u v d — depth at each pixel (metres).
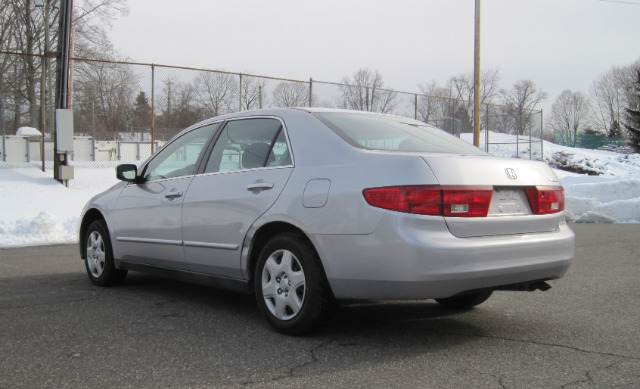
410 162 3.45
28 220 9.66
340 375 3.15
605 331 4.07
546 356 3.49
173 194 4.79
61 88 15.02
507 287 3.80
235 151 4.51
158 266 5.04
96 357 3.47
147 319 4.38
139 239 5.14
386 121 4.57
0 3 33.78
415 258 3.28
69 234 9.56
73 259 7.39
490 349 3.63
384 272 3.37
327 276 3.62
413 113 19.23
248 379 3.09
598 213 12.77
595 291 5.46
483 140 24.84
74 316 4.46
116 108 32.31
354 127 4.16
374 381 3.05
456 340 3.84
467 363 3.36
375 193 3.43
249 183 4.16
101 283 5.67
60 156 14.93
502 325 4.23
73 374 3.17
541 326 4.21
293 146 4.07
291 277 3.82
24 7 33.44
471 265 3.38
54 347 3.67
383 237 3.36
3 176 14.88
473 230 3.47
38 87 34.22
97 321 4.32
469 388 2.96
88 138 20.34
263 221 3.96
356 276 3.48
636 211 12.83
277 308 3.92
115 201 5.50
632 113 57.81
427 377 3.12
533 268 3.69
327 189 3.65
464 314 4.58
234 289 4.36
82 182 15.32
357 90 17.64
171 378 3.11
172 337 3.89
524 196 3.85
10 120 26.55
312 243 3.69
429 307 4.84
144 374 3.17
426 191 3.37
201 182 4.60
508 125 25.23
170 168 5.11
